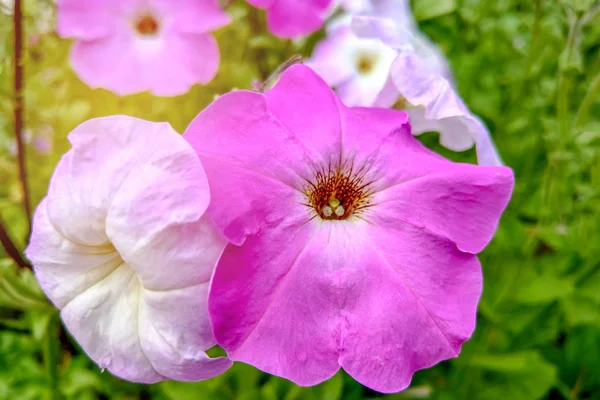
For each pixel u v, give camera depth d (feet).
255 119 0.70
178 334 0.66
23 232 1.02
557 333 1.15
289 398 0.97
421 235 0.71
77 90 1.01
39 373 1.01
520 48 1.18
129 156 0.66
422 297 0.70
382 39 0.81
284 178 0.70
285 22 0.94
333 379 0.98
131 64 0.91
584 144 0.94
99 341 0.70
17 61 0.86
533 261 1.07
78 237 0.69
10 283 0.84
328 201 0.72
